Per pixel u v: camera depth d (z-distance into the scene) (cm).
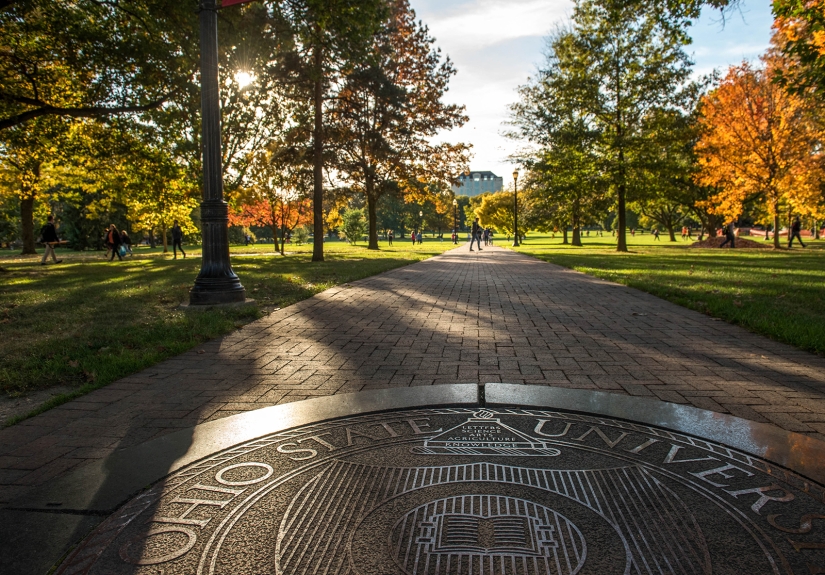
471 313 799
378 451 290
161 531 213
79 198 3494
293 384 432
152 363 502
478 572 184
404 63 3092
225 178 2530
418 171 3167
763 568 184
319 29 1656
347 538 206
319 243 2292
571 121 3150
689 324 693
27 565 193
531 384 418
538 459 276
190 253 3900
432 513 224
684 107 2936
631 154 3044
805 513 220
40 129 1836
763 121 2864
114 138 1900
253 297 975
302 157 2480
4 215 5144
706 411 346
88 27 1485
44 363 489
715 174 3056
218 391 416
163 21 1430
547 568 185
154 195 2372
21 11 1370
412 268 1841
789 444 291
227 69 1628
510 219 7712
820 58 1091
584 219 4575
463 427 323
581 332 641
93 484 257
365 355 531
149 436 324
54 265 2270
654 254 2688
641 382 423
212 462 280
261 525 217
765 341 583
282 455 287
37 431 334
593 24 2977
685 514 220
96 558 196
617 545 199
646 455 279
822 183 2705
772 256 2384
